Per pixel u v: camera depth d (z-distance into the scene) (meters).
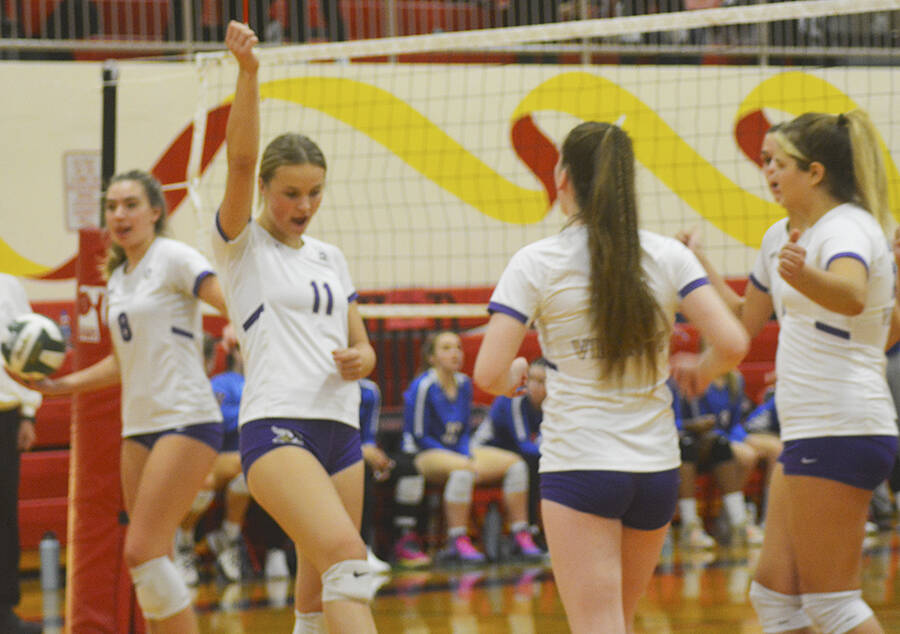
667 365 7.02
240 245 8.34
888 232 8.37
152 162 23.08
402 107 24.38
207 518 19.34
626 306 6.65
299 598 8.62
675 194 25.41
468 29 27.22
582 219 6.93
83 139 23.05
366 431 18.88
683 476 20.91
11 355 9.86
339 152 24.11
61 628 14.18
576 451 6.70
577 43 26.02
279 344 8.20
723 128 25.58
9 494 13.59
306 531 7.71
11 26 24.03
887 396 8.18
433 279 24.42
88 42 23.77
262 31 25.41
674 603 14.74
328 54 15.03
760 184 25.70
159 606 9.68
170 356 9.99
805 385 8.13
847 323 8.03
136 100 23.03
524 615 14.17
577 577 6.62
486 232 24.66
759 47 26.27
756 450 21.84
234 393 18.45
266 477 7.91
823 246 8.01
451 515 19.42
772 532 8.66
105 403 11.73
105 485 11.73
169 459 9.78
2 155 22.62
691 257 7.06
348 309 8.87
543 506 6.86
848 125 8.30
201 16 25.11
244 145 7.93
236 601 16.17
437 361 19.91
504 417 20.41
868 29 27.06
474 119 24.62
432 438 19.84
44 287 22.75
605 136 6.94
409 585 17.12
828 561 8.11
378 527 19.80
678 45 26.34
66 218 22.91
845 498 8.00
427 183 24.47
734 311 9.21
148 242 10.37
